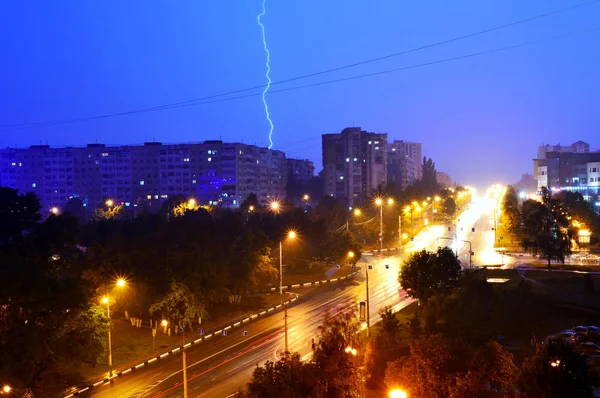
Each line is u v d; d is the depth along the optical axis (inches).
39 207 2464.3
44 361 1545.3
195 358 1797.5
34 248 1969.7
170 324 2078.0
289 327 2102.6
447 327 1827.0
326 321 1065.5
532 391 995.9
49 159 6993.1
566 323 2023.9
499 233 4849.9
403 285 2317.9
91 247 2351.1
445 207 6589.6
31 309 1515.7
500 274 2881.4
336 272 3203.7
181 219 2655.0
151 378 1621.6
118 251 2177.7
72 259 2269.9
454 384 1016.2
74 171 6939.0
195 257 2214.6
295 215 3457.2
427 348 1099.9
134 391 1520.7
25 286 1483.8
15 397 1416.1
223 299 2454.5
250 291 2669.8
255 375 914.7
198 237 2325.3
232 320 2250.2
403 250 4087.1
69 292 1569.9
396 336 1807.3
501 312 1952.5
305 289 2817.4
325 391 901.8
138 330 2098.9
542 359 1015.6
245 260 2504.9
